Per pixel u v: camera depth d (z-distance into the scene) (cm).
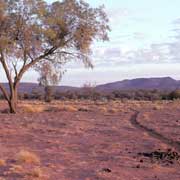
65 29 4344
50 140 2150
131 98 12838
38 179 1219
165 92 13762
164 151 1789
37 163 1467
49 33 4150
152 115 4203
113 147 1917
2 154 1653
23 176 1244
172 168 1427
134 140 2183
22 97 11975
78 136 2352
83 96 12456
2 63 4231
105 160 1573
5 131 2500
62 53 4478
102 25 4459
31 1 4088
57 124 3052
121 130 2692
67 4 4325
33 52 4300
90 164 1484
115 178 1254
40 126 2884
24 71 4331
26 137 2269
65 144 2012
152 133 2550
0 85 4322
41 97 11925
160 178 1271
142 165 1470
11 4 4100
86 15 4378
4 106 6394
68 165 1458
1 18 4038
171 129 2692
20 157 1481
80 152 1773
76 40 4394
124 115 4188
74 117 3800
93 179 1240
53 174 1297
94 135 2406
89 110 4916
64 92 12850
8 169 1335
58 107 5181
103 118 3741
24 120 3369
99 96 12469
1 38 4031
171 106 6303
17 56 4178
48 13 4281
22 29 4119
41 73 4506
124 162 1530
